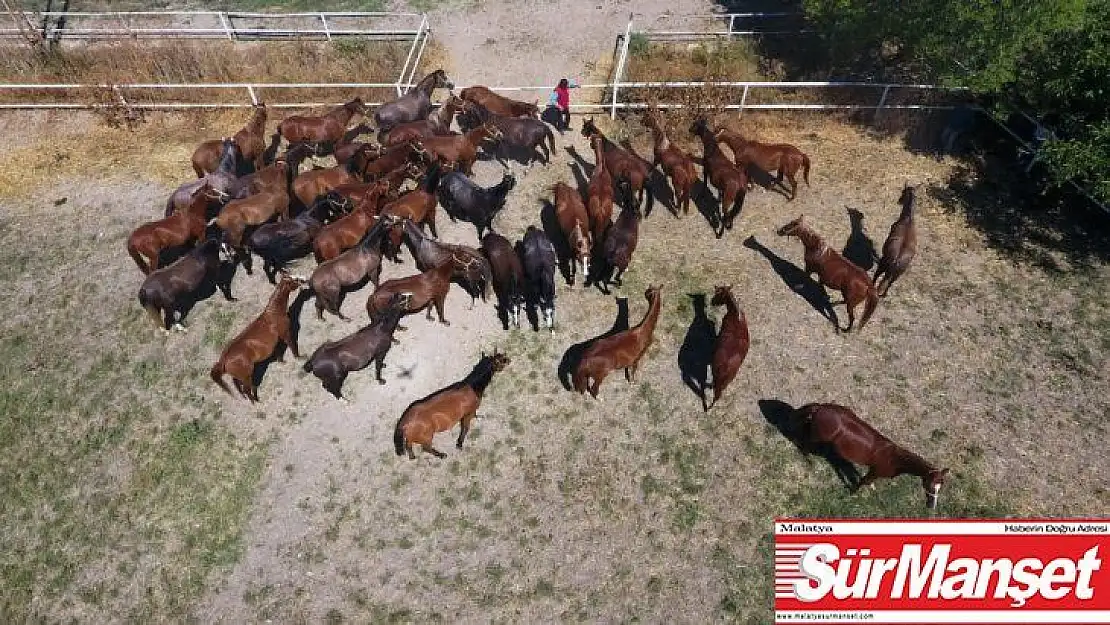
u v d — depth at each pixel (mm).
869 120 18094
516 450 11844
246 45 22375
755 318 13617
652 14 23297
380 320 12180
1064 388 12312
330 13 21594
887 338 13203
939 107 17453
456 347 13328
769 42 21125
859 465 11453
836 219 15625
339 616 10164
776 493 11188
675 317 13664
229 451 11977
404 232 14133
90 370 13219
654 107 17078
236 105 19141
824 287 14117
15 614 10461
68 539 11133
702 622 9945
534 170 17297
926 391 12359
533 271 13414
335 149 16953
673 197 16453
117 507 11430
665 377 12695
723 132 15992
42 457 12117
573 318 13719
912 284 14133
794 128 18094
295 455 11891
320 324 13758
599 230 14516
